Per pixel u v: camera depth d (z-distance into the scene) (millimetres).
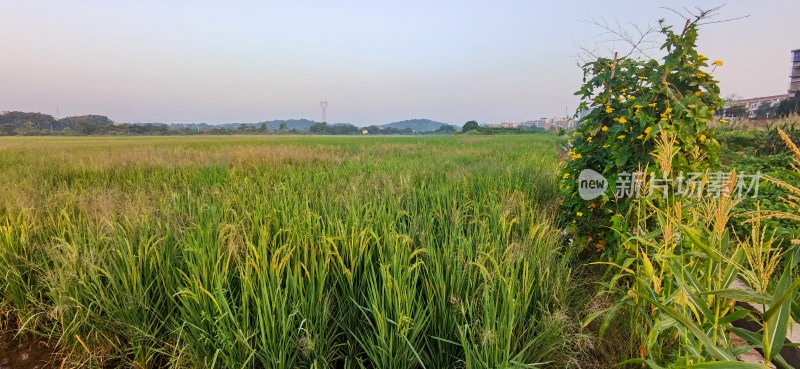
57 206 4902
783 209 4832
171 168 9469
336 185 6449
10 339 3031
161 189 6723
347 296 2748
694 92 3629
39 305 2994
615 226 3279
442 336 2559
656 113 3586
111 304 2684
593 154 3881
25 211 4203
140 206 4602
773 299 1516
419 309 2469
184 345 2486
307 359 2453
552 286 2908
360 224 3660
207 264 2809
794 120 13500
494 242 3285
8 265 3143
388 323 2445
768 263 1719
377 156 13742
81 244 3361
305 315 2492
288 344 2363
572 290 3135
